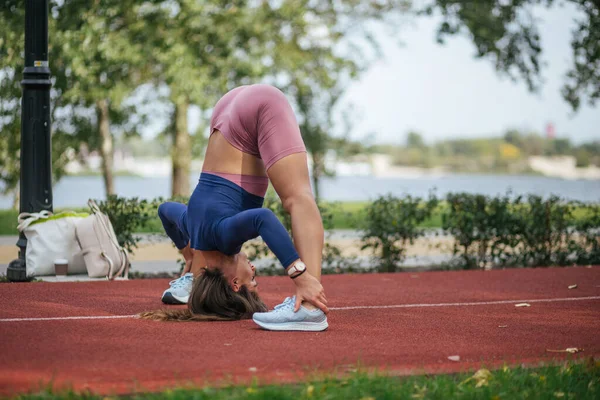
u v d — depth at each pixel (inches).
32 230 422.6
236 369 223.6
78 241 426.0
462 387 212.7
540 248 554.9
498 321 319.0
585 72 864.9
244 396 194.9
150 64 1081.4
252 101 311.0
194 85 965.2
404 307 352.5
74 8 928.9
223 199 306.8
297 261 289.7
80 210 480.7
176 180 1151.0
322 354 246.8
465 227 536.4
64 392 194.5
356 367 228.1
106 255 419.5
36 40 431.8
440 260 565.6
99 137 1150.3
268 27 1038.4
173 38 967.0
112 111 1141.1
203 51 1008.9
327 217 520.7
